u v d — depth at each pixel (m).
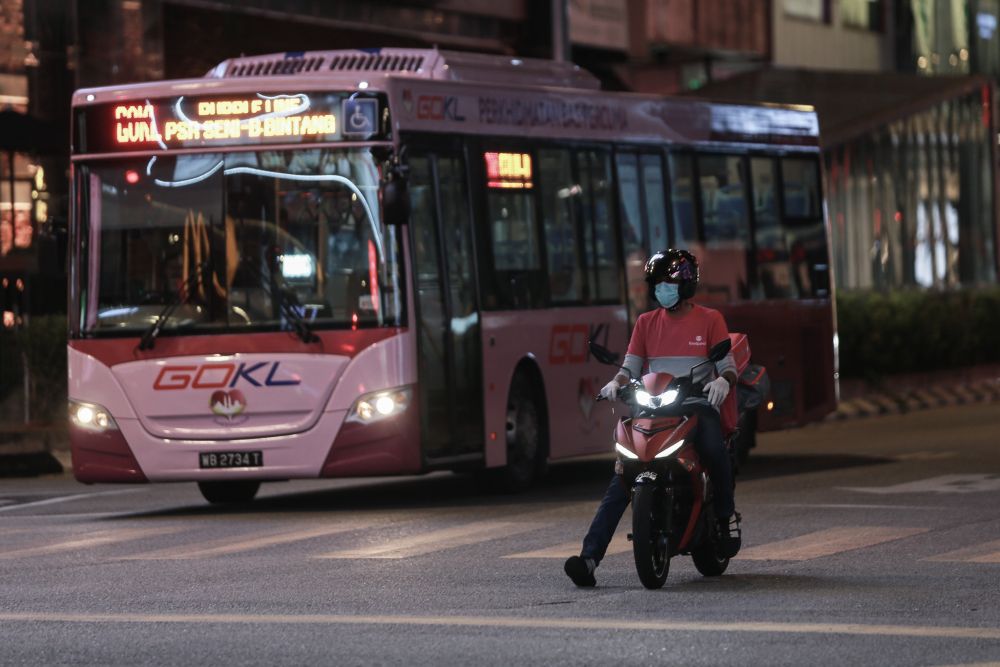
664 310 20.66
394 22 58.72
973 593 19.55
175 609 19.39
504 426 31.84
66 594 20.80
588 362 34.19
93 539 26.77
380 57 32.56
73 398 30.55
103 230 30.48
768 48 76.62
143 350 30.08
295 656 16.31
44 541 26.67
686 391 20.17
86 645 17.12
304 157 29.86
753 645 16.41
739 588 20.19
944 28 90.50
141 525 28.66
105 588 21.23
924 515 27.08
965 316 61.66
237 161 30.00
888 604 18.80
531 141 32.94
